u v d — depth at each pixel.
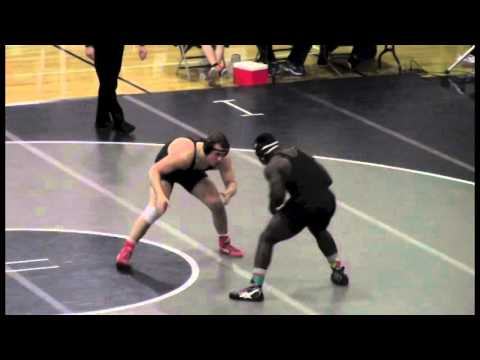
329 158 16.77
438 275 12.36
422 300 11.68
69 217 14.02
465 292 11.91
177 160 12.14
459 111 19.55
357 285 12.05
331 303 11.55
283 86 21.05
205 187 12.54
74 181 15.45
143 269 12.38
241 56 23.36
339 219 14.05
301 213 11.36
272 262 12.64
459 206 14.69
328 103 19.92
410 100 20.20
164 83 21.17
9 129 17.91
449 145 17.56
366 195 15.04
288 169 11.23
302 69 22.00
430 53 23.89
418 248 13.16
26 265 12.42
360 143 17.59
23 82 20.94
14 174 15.66
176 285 11.95
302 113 19.27
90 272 12.26
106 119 18.09
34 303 11.38
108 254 12.80
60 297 11.55
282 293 11.80
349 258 12.81
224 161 12.26
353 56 22.61
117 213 14.23
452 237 13.55
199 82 21.30
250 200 14.74
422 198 14.98
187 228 13.66
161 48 23.75
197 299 11.59
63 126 18.19
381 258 12.84
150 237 13.34
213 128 18.28
